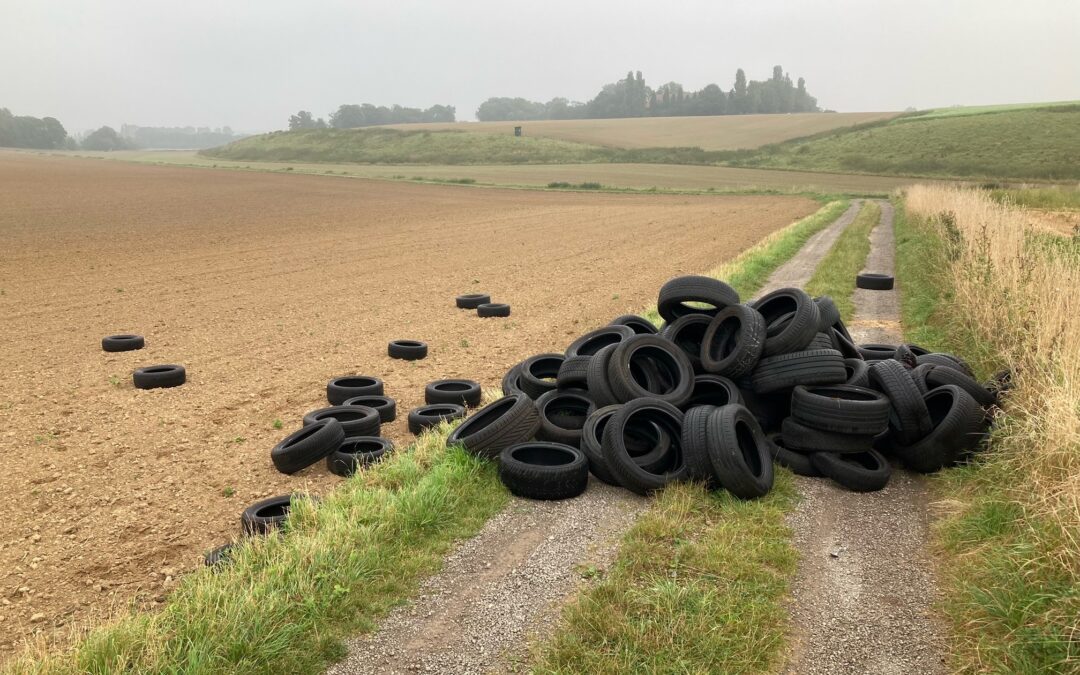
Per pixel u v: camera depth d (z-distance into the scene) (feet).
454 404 31.09
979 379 31.45
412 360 40.73
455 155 472.03
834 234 110.01
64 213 147.64
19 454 25.91
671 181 292.61
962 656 14.02
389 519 19.11
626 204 196.13
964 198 95.04
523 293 64.44
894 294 59.47
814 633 14.98
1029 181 258.78
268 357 41.24
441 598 16.30
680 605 15.52
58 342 44.57
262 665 13.74
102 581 17.72
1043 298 31.55
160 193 216.95
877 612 15.71
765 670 13.71
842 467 22.35
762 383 25.16
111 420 29.89
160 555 18.99
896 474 23.79
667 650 14.06
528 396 27.02
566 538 19.11
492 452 23.48
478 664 14.03
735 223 136.26
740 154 401.90
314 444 24.41
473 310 56.70
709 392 26.20
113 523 20.74
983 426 23.20
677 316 31.63
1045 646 13.42
